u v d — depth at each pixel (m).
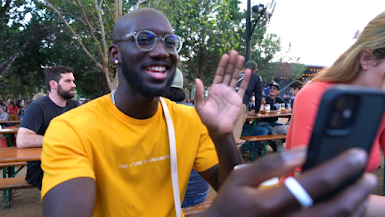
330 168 0.31
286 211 0.33
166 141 1.23
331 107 0.34
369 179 0.34
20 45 13.94
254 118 5.33
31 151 2.72
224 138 0.96
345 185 0.33
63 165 0.93
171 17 7.37
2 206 3.36
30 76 15.90
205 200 2.47
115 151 1.09
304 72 26.23
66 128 1.03
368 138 0.37
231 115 0.94
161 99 1.28
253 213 0.34
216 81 0.97
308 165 0.36
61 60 14.59
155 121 1.20
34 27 12.48
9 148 2.90
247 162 5.39
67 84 3.07
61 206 0.82
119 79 1.16
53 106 3.09
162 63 1.10
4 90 19.83
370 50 1.21
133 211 1.13
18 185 2.78
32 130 2.88
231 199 0.36
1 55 12.84
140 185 1.16
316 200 0.32
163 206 1.22
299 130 1.21
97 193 1.10
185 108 1.36
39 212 3.18
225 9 7.64
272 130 5.71
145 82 1.09
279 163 0.35
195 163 1.38
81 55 13.88
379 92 0.36
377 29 1.21
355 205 0.32
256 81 5.48
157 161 1.20
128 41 1.08
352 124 0.36
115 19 5.88
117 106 1.15
